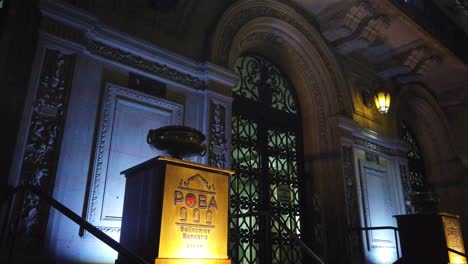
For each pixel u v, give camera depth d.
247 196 6.50
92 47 4.54
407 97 10.02
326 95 7.71
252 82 7.39
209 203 3.42
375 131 8.48
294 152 7.61
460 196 10.31
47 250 3.58
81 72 4.33
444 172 10.70
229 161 5.34
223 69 5.64
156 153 4.72
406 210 8.37
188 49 5.52
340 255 6.62
